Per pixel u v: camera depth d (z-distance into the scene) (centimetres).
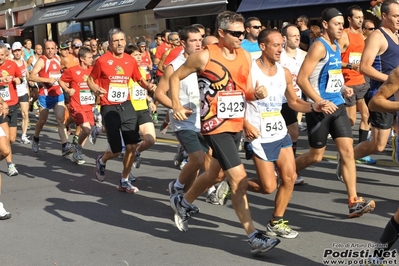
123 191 938
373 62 795
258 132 622
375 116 808
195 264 604
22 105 1518
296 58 920
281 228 662
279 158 642
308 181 931
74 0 3058
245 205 601
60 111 1289
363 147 833
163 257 630
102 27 3006
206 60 594
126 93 912
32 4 3562
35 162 1246
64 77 1161
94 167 1161
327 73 727
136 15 2762
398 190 855
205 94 600
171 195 716
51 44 1317
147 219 780
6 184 1041
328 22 720
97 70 904
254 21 950
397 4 764
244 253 629
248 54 618
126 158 922
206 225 736
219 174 685
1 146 827
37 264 630
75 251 666
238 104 600
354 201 721
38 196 937
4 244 702
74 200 899
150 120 972
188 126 750
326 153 1145
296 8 1748
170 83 612
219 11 1994
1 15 3919
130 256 639
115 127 905
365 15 1616
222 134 602
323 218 738
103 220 784
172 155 1234
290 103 677
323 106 653
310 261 596
